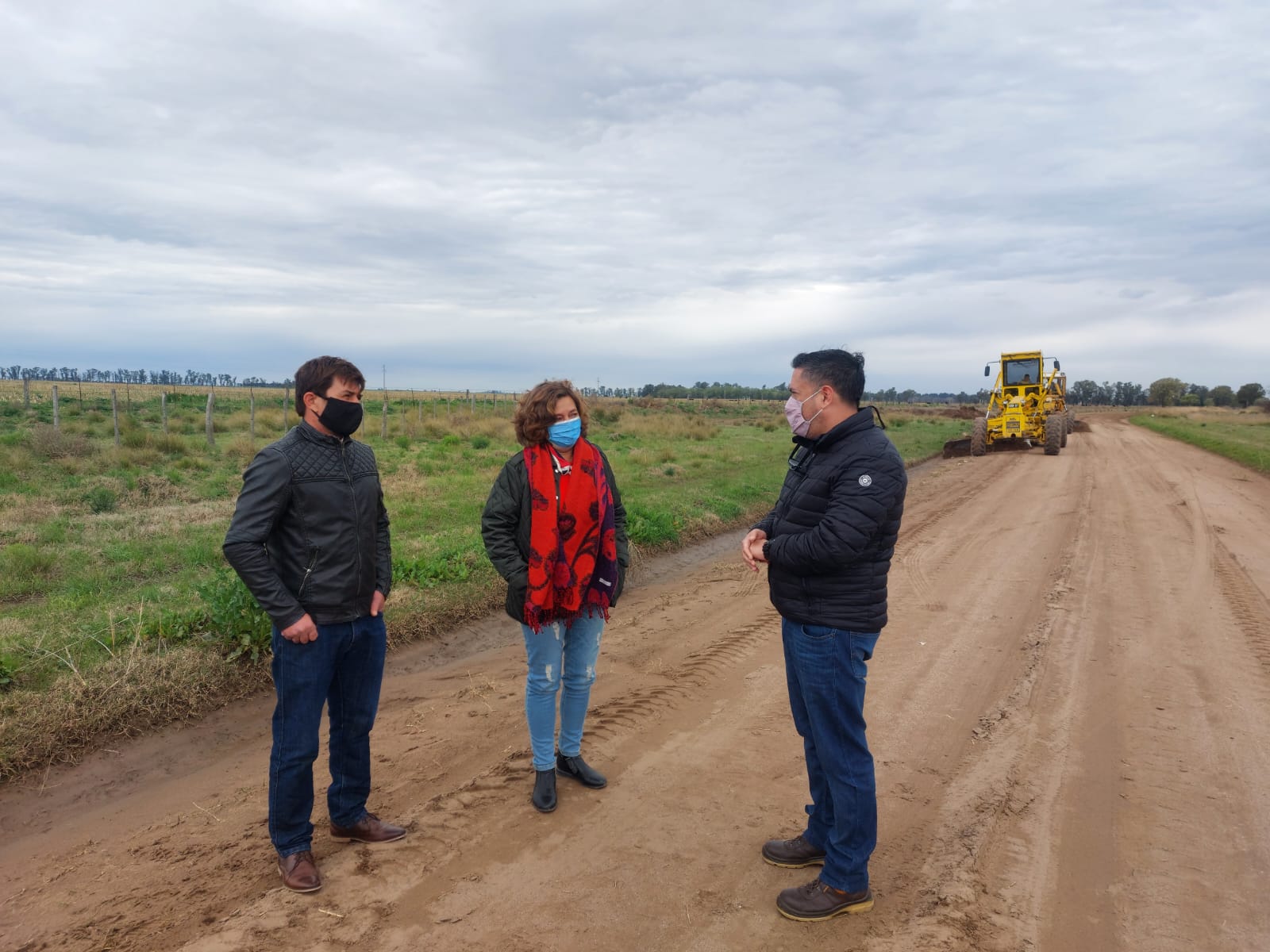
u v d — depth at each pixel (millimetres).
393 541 8305
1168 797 3592
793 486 2768
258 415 25422
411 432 23656
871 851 2695
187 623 5297
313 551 2805
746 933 2623
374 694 3084
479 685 5191
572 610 3264
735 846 3174
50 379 72000
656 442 25172
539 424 3158
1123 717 4496
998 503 13562
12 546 7570
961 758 4012
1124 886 2908
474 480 13367
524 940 2559
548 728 3420
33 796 3721
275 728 2830
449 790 3678
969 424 44344
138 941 2590
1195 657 5508
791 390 2705
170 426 21219
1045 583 7715
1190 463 20656
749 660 5621
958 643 5891
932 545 9836
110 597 6230
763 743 4199
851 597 2617
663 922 2676
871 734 4305
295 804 2838
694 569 9273
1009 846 3186
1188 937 2615
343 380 2812
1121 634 6055
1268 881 2945
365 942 2533
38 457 14008
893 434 32469
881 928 2654
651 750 4082
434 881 2887
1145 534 10172
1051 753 4055
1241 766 3893
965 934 2609
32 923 2723
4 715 4113
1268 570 8109
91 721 4219
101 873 3062
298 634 2713
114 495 10797
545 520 3166
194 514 10102
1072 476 17469
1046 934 2625
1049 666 5383
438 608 6500
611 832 3258
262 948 2492
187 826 3457
